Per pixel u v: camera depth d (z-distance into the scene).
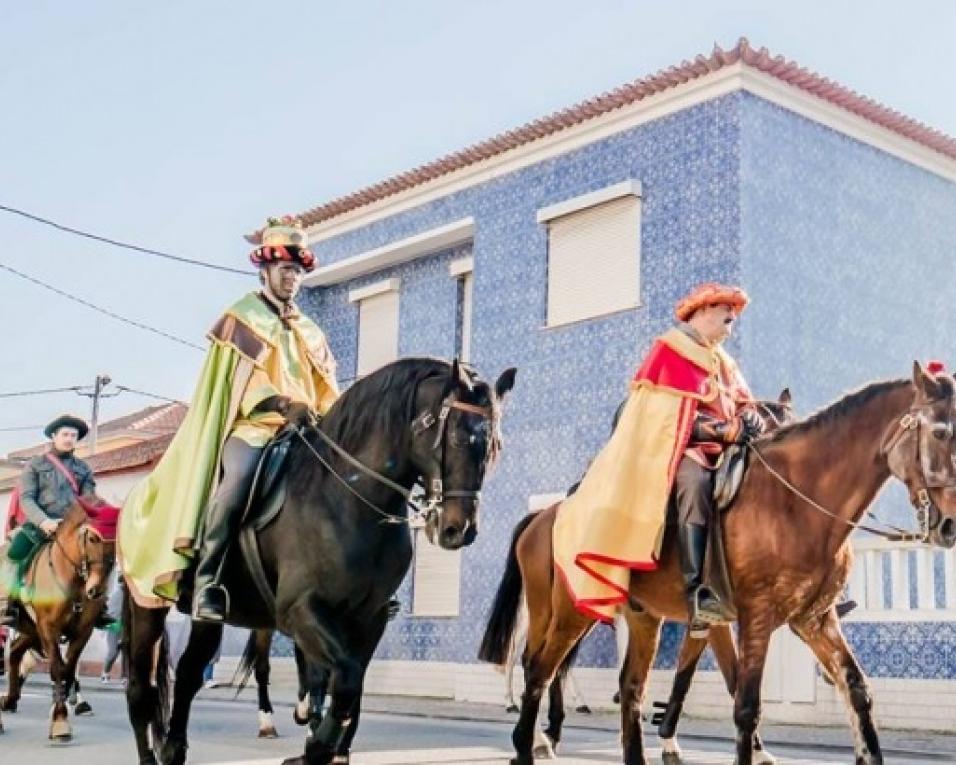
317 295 23.38
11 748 10.09
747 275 15.53
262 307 7.32
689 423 7.38
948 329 18.17
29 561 11.88
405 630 19.67
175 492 7.08
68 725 10.74
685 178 16.34
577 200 17.58
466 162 19.55
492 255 19.11
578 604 7.47
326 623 6.39
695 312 7.74
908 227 17.75
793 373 15.81
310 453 6.77
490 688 17.83
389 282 21.69
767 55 15.80
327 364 7.55
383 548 6.55
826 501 6.95
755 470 7.11
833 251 16.62
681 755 9.51
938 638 12.91
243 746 10.36
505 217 18.98
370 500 6.48
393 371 6.62
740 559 6.99
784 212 16.11
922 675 12.99
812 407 15.96
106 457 29.66
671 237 16.41
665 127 16.70
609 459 7.67
